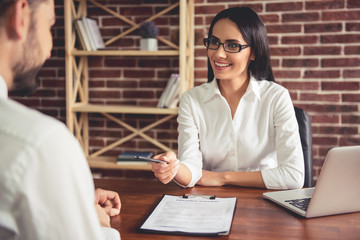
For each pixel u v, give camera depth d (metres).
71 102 2.74
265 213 1.12
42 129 0.50
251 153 1.72
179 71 2.78
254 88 1.67
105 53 2.66
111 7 2.91
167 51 2.56
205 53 2.83
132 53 2.62
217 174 1.47
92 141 3.06
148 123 2.98
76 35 2.80
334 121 2.72
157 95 2.94
